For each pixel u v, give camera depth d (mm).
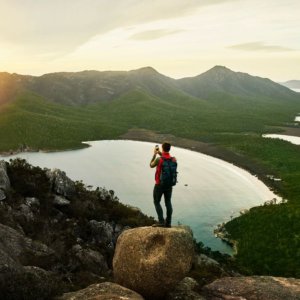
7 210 29266
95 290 13078
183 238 13953
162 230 14086
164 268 13344
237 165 173500
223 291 14422
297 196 118250
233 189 126688
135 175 143875
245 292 14203
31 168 39344
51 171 39219
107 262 29547
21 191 34375
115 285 13273
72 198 38500
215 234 82562
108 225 35219
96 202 41438
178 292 14023
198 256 36625
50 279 14070
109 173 147250
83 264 25219
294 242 71500
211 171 156750
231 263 46750
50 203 35094
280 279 15383
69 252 26562
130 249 13945
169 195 14820
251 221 86000
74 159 184250
